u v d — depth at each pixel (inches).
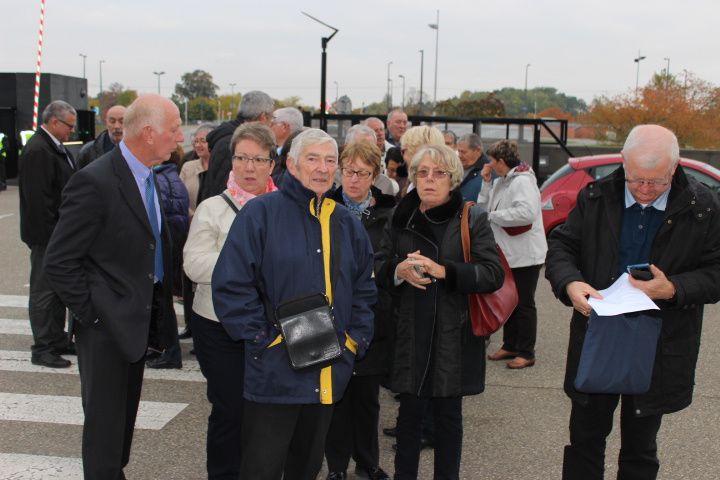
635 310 106.5
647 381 113.8
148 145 127.2
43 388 208.7
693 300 110.6
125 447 137.0
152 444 173.2
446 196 133.4
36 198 212.2
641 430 119.6
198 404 199.8
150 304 127.3
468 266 126.9
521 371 228.8
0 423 183.8
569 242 122.5
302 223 111.7
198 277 132.6
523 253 220.1
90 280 124.3
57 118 213.5
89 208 121.3
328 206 115.1
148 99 127.0
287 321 107.7
